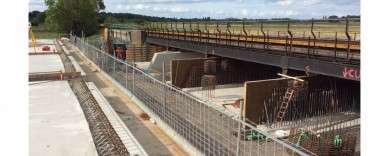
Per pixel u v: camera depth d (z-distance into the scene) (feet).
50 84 52.54
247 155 24.72
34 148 27.48
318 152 34.94
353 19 41.81
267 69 77.36
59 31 234.99
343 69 42.57
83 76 60.54
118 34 137.80
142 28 126.82
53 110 38.22
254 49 61.11
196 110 31.42
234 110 54.75
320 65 46.03
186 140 29.94
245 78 78.23
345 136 37.32
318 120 48.03
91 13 239.30
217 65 75.56
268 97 49.44
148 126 36.73
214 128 27.81
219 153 25.41
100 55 74.64
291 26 68.80
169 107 33.83
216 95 66.28
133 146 29.86
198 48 79.15
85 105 39.27
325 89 52.44
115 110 42.60
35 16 299.58
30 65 67.26
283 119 48.88
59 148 27.58
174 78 72.28
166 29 109.81
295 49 56.08
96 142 28.48
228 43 72.33
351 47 49.93
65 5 230.48
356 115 51.65
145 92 42.04
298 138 36.60
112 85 59.41
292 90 48.49
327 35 66.74
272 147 29.84
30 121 34.12
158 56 91.45
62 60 75.36
